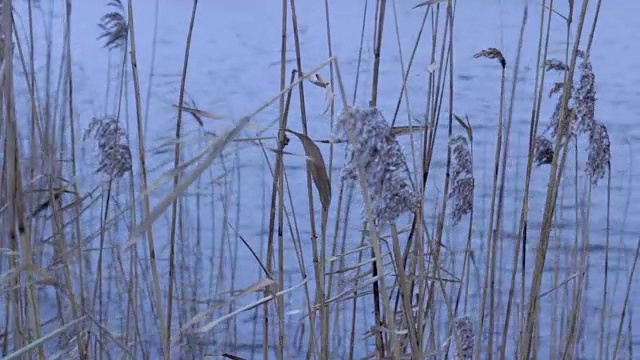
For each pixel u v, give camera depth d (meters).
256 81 9.31
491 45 11.35
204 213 4.46
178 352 2.56
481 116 7.40
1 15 1.62
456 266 3.55
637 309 3.59
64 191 2.27
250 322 3.29
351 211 4.68
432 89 2.10
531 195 4.68
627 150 6.75
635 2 16.80
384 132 1.38
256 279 3.72
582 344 3.02
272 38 12.41
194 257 3.19
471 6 15.08
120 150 1.87
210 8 15.63
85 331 2.12
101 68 8.74
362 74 8.84
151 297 2.56
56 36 7.48
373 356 2.04
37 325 1.90
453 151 1.94
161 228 4.03
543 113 7.54
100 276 2.34
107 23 2.22
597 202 5.22
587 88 2.18
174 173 1.20
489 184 5.05
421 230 1.98
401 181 1.39
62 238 2.25
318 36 12.21
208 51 11.40
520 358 2.32
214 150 1.18
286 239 4.29
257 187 5.24
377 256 1.47
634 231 4.65
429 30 12.02
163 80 9.02
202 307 2.93
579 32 2.04
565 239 4.07
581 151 5.31
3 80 1.62
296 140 6.62
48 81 2.65
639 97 8.90
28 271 1.62
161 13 14.89
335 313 2.76
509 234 4.12
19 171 1.66
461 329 2.02
